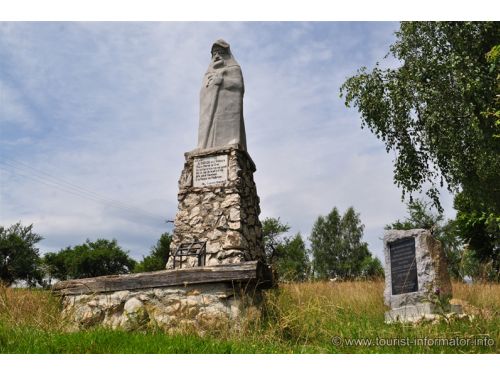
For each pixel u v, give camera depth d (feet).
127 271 149.89
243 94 38.88
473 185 51.75
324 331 21.36
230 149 36.14
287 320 20.97
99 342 17.46
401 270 33.37
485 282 39.60
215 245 33.83
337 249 124.88
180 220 35.55
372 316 30.12
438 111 50.37
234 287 21.48
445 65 49.52
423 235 32.83
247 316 20.85
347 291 37.65
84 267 143.33
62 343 17.30
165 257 116.16
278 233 95.61
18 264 100.48
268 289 24.03
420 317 25.85
